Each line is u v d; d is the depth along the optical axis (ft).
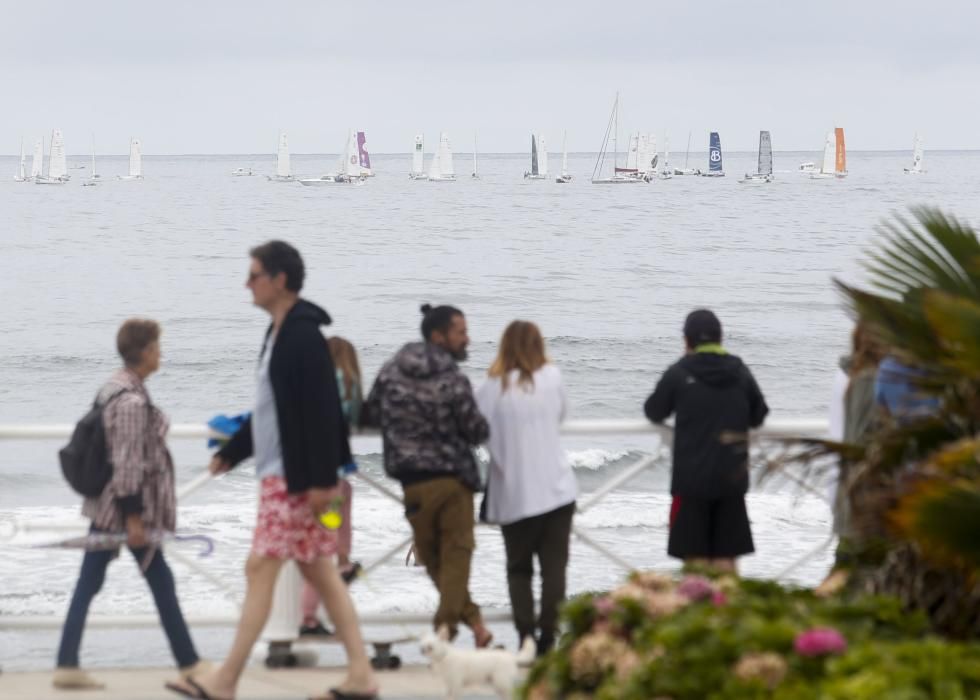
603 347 567.18
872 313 48.47
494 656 65.92
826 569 154.40
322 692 68.90
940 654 43.32
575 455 306.55
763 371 502.79
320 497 62.03
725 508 75.56
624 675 48.01
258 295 63.57
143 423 66.23
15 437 72.95
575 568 163.12
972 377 45.47
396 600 138.21
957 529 42.50
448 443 72.49
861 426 68.28
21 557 151.84
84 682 70.03
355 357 75.31
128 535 65.77
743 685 43.70
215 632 114.32
